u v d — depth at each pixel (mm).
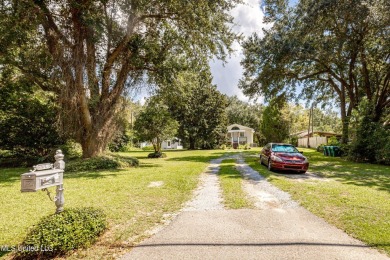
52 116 15219
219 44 13953
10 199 6188
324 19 15133
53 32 11750
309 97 25234
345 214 4926
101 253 3416
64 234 3318
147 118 22266
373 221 4512
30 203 5801
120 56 13992
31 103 15055
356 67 20000
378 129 15633
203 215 5031
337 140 28797
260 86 20375
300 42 15586
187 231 4191
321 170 11891
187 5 11594
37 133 15438
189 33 13656
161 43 14555
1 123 14531
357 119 16953
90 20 10508
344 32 15930
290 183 8109
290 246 3584
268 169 11812
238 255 3324
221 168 12656
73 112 12594
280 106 24906
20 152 15695
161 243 3730
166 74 14109
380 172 11164
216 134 42000
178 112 40188
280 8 17938
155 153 23531
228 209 5426
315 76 22094
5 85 14508
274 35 16922
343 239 3820
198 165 14375
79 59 11914
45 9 10531
